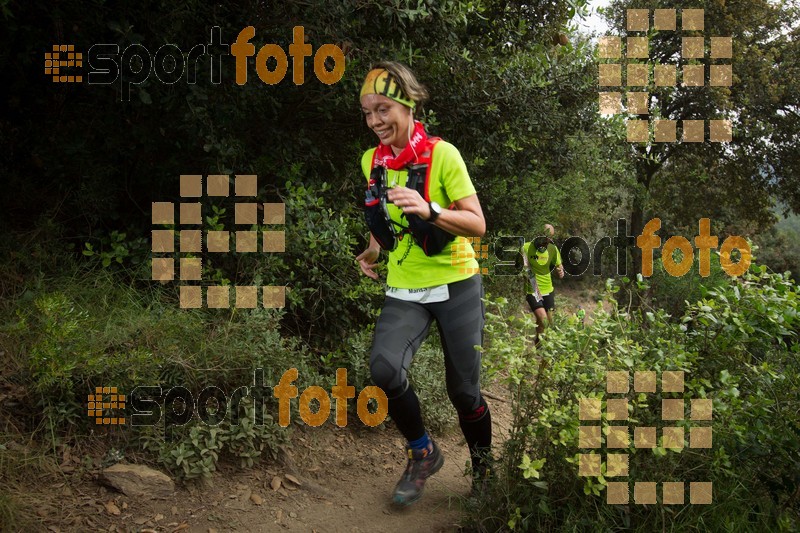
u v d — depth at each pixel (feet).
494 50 20.29
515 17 20.34
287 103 16.30
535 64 20.24
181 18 13.32
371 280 15.49
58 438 10.24
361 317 16.52
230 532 9.50
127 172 15.06
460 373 9.84
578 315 9.63
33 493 9.21
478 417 10.19
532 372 9.21
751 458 9.87
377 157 9.84
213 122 14.24
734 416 9.82
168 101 13.41
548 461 9.36
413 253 9.68
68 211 14.65
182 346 11.85
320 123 17.63
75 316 11.25
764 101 64.49
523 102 19.66
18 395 10.52
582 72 22.38
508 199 28.25
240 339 12.44
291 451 12.06
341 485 11.51
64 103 14.43
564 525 8.84
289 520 10.04
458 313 9.72
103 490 9.71
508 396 18.34
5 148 14.56
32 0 12.91
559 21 20.80
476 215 9.16
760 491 9.89
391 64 9.30
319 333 15.79
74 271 13.28
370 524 10.15
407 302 9.86
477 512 9.48
